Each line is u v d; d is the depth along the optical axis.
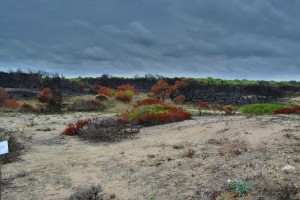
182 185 8.04
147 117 17.72
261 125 13.06
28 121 22.45
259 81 84.12
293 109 18.58
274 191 6.79
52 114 28.33
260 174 7.71
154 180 8.58
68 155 11.83
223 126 13.77
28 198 8.07
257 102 45.84
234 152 9.80
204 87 55.25
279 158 8.77
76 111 31.59
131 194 7.94
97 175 9.40
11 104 33.59
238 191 6.96
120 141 13.77
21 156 11.74
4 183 9.05
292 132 11.43
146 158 10.57
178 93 46.84
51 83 60.00
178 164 9.49
